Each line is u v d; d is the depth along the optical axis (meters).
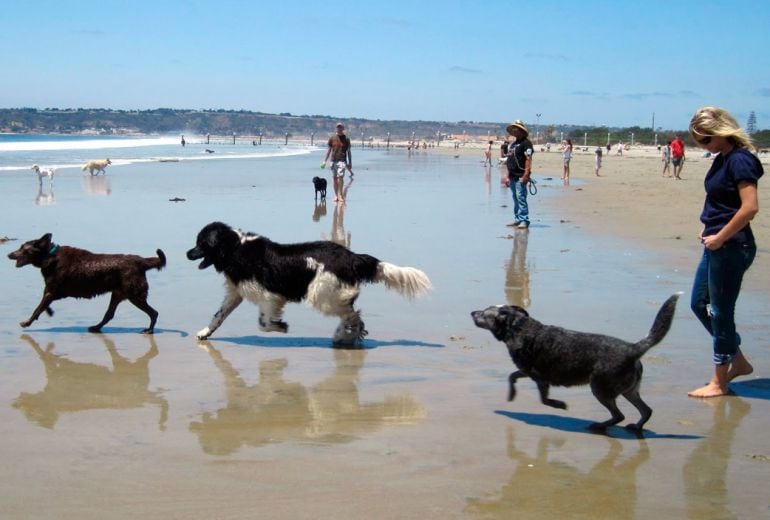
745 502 4.29
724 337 6.10
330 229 15.85
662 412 5.86
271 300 7.96
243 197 22.59
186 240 13.88
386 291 10.34
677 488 4.48
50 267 8.09
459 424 5.56
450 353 7.56
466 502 4.24
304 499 4.22
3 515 3.97
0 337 7.93
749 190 5.79
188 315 9.06
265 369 6.98
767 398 6.18
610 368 5.29
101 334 8.17
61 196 21.72
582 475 4.66
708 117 5.91
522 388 6.47
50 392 6.17
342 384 6.54
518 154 16.28
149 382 6.52
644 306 9.36
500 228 16.44
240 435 5.25
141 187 25.53
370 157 65.88
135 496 4.23
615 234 15.63
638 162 55.25
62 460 4.73
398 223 17.03
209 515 4.01
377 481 4.49
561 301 9.63
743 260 5.95
